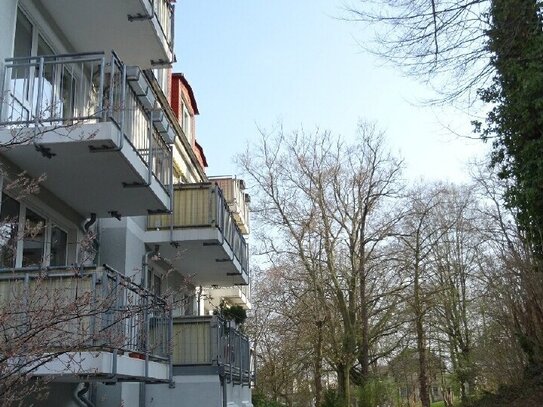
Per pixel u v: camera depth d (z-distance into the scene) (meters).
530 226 14.82
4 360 4.75
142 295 7.82
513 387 17.88
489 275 20.02
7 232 6.72
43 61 8.37
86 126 8.32
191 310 19.48
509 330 18.11
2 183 8.45
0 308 5.56
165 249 15.67
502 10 11.05
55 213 10.47
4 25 8.51
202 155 27.72
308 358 33.12
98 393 11.95
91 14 10.62
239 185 30.20
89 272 6.88
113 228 13.51
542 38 12.01
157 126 11.89
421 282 33.34
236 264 18.05
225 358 14.89
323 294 30.66
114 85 8.83
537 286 14.95
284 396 36.75
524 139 14.18
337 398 29.59
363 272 31.19
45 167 9.12
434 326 37.62
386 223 31.66
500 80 13.63
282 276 31.08
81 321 6.05
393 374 35.59
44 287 6.43
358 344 31.11
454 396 44.12
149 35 11.48
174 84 23.33
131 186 10.12
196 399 13.84
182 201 15.37
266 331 33.41
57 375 6.35
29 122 7.88
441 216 35.66
